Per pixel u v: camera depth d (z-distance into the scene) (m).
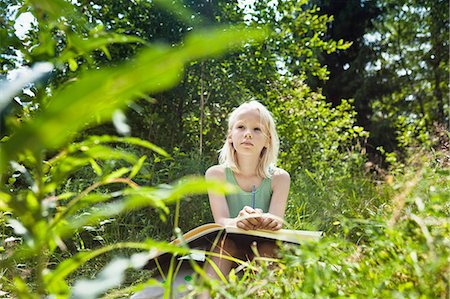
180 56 0.28
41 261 0.57
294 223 3.68
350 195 4.35
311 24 6.19
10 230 2.35
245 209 1.96
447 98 13.53
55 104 0.30
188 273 1.87
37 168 0.57
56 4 0.51
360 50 15.43
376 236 0.87
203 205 3.94
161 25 5.07
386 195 3.69
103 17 4.98
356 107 15.26
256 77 5.94
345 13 15.68
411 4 14.02
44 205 0.56
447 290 0.72
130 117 5.36
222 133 5.69
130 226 3.40
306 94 6.95
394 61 14.77
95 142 0.61
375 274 0.83
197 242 1.90
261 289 1.05
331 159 6.07
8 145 0.31
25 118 0.66
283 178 2.82
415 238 0.80
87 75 0.31
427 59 13.97
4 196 0.56
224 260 1.92
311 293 0.79
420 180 0.91
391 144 14.14
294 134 6.13
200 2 4.96
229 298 0.80
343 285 0.87
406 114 14.47
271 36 5.56
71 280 2.57
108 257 3.07
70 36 0.62
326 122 6.70
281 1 5.86
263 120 2.74
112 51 4.98
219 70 5.64
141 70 0.29
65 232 0.57
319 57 15.47
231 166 2.77
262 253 1.99
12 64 1.28
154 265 1.88
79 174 3.80
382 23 15.00
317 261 0.89
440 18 13.66
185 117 5.76
